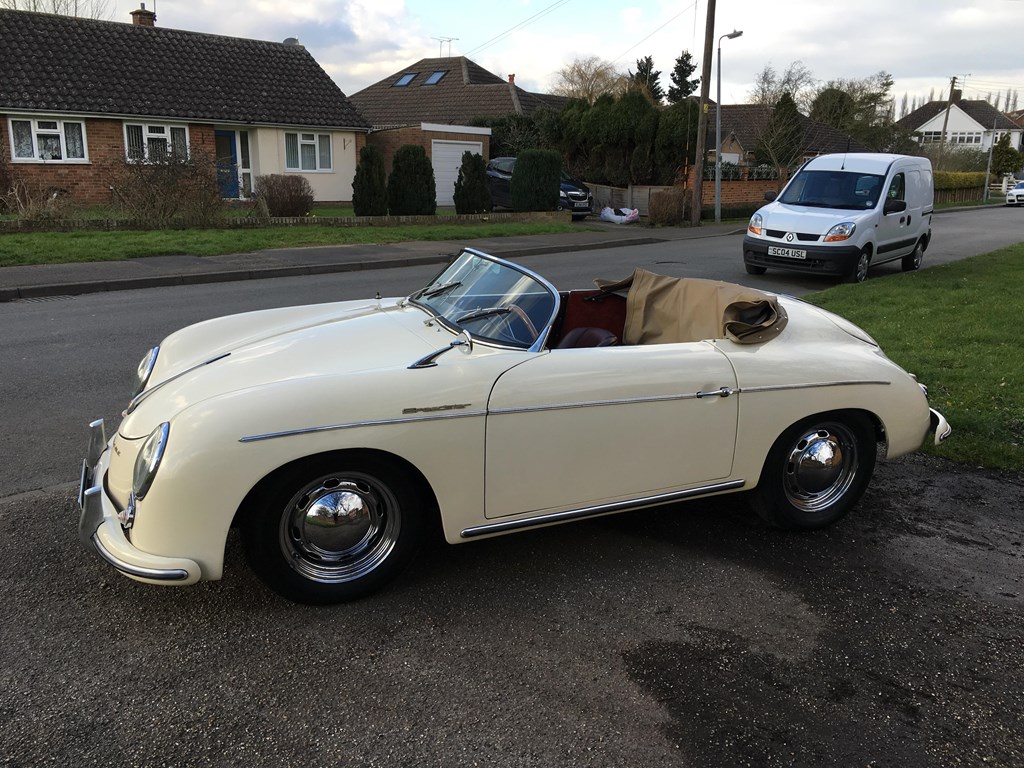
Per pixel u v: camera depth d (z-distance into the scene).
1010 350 7.27
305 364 3.22
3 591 3.17
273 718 2.49
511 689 2.65
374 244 16.55
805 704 2.63
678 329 3.98
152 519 2.71
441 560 3.53
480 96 36.03
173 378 3.32
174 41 23.69
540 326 3.30
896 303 9.92
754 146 40.06
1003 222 29.28
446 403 2.96
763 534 3.87
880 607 3.23
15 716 2.47
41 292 10.57
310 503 2.97
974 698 2.68
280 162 24.05
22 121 19.86
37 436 5.00
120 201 17.33
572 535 3.81
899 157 13.53
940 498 4.33
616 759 2.35
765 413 3.54
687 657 2.86
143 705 2.54
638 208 27.98
